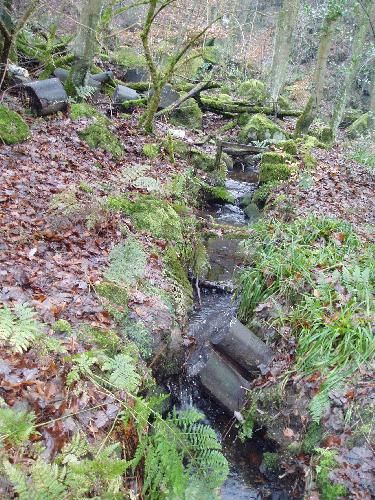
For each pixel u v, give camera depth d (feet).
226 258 23.49
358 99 83.05
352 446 12.43
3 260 14.94
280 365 15.81
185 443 11.00
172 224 21.67
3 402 9.50
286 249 19.83
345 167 36.24
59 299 13.96
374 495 11.22
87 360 11.21
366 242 21.18
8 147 22.88
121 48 53.78
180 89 49.14
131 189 23.65
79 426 10.11
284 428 14.34
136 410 10.93
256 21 90.74
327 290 16.76
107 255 17.29
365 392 13.25
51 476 7.90
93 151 26.43
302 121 42.73
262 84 57.21
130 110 37.91
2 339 10.99
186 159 33.71
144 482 9.97
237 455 14.56
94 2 29.94
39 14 43.16
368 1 41.65
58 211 18.08
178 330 16.20
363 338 14.64
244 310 18.84
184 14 59.82
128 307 15.21
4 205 17.99
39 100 27.48
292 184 30.94
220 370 15.87
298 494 12.90
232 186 35.01
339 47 80.84
